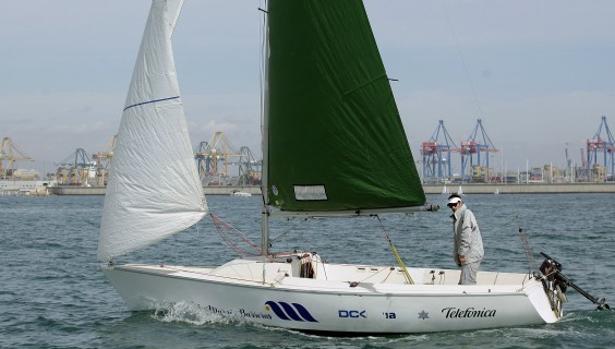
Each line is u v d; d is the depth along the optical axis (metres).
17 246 118.38
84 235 147.12
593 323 49.31
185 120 51.44
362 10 48.66
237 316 49.12
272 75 50.84
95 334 49.66
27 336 49.97
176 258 97.25
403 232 148.25
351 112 49.50
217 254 102.38
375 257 96.19
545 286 49.69
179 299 50.53
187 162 51.44
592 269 81.38
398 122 49.25
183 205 51.53
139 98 51.72
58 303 61.84
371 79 49.09
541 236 132.25
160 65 51.47
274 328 48.25
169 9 51.81
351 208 50.38
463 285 47.66
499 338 45.69
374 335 46.62
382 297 45.81
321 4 49.19
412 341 45.41
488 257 95.44
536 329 47.72
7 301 62.88
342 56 49.22
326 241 123.69
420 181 49.53
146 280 51.16
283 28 50.19
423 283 53.38
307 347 44.38
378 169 49.62
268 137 51.47
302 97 50.06
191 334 47.47
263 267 48.56
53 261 94.31
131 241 51.56
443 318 46.53
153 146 51.44
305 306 46.75
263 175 52.22
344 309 46.19
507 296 46.72
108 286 71.25
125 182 51.69
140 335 47.69
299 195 50.91
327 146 49.94
